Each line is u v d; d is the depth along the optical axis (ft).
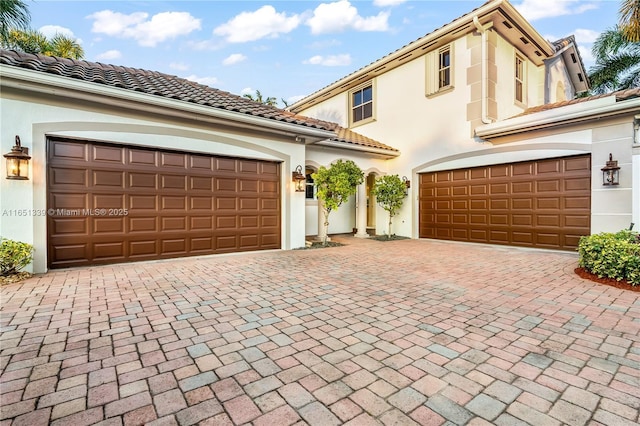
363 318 12.63
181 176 25.02
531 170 30.63
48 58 23.48
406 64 41.70
